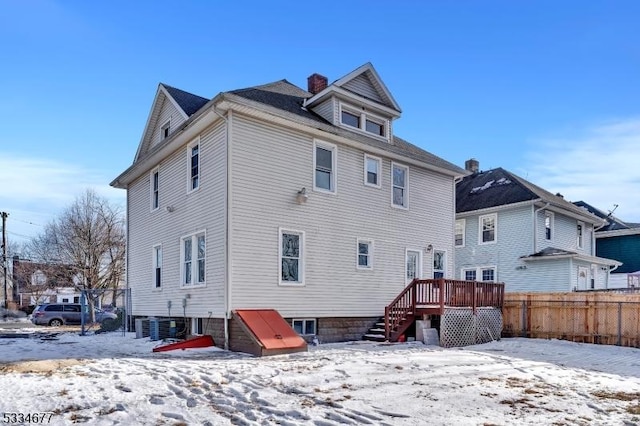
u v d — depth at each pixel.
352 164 14.37
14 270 40.41
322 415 4.89
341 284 13.57
